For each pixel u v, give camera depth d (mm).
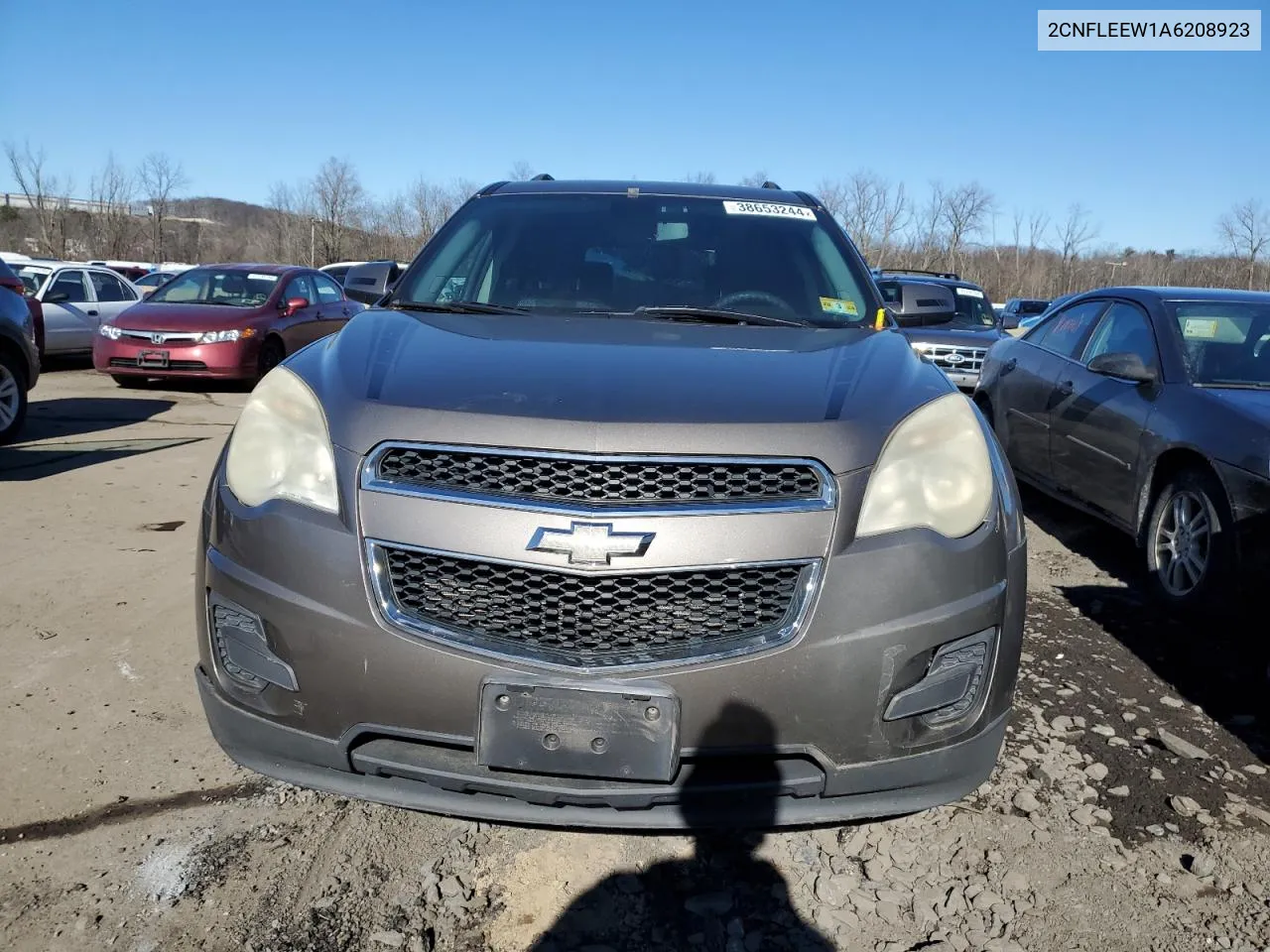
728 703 1816
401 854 2250
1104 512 4633
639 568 1814
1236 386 4199
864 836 2355
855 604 1854
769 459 1882
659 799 1854
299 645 1898
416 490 1881
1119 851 2334
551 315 2850
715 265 3178
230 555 2000
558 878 2172
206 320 9867
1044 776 2650
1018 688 3209
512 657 1823
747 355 2367
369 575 1870
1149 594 4156
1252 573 3506
